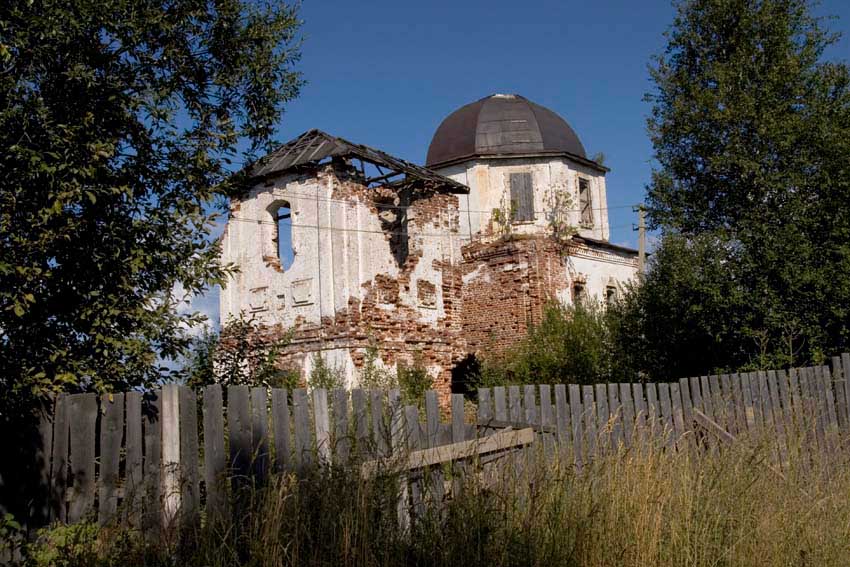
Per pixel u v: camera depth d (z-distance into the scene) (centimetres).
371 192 2027
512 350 2250
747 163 1493
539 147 2711
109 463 479
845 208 1392
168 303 762
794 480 642
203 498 511
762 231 1422
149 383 749
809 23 1605
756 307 1388
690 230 1622
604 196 2886
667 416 802
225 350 1153
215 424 507
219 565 427
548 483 533
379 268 1997
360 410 563
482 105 2827
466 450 579
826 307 1362
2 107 670
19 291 616
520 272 2472
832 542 563
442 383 2091
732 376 891
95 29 778
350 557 448
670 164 1683
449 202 2212
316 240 1972
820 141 1453
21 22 700
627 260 2838
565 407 700
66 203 668
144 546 438
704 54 1666
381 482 501
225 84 959
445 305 2153
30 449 459
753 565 532
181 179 849
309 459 534
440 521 507
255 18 984
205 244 827
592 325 2017
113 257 705
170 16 884
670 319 1581
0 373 602
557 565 482
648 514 531
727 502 570
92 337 700
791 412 916
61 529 446
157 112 820
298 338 1972
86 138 714
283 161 2056
